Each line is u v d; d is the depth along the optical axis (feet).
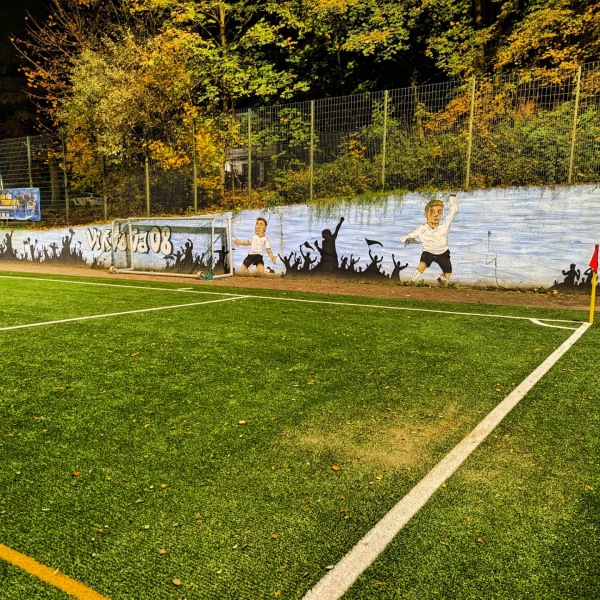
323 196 47.62
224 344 23.18
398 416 15.06
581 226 36.86
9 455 12.80
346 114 46.52
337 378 18.42
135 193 58.08
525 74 48.83
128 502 10.63
